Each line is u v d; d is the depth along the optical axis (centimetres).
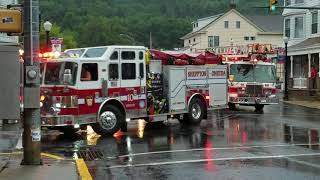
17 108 1010
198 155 1255
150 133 1728
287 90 3950
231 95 2722
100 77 1653
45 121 1587
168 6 12356
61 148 1401
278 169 1063
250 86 2728
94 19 10956
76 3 11600
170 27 11144
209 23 7694
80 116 1602
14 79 1007
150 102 1823
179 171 1049
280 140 1534
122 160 1198
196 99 2025
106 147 1411
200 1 12262
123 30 11131
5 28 1025
